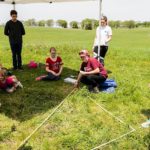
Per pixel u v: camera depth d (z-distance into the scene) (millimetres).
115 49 8211
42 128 2807
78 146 2510
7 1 5336
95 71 3727
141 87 4043
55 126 2861
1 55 6312
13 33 4742
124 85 4062
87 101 3469
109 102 3504
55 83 4211
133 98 3596
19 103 3367
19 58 4930
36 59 5969
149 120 2967
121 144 2559
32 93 3715
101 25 4660
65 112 3182
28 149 2443
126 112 3238
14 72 4793
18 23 4762
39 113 3119
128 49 8516
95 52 4703
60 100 3500
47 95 3664
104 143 2568
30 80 4332
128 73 5000
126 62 6031
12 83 3781
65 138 2590
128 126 2867
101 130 2785
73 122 2949
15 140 2582
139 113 3227
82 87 3906
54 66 4363
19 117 3029
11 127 2768
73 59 6117
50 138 2639
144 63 6027
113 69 5285
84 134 2701
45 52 6902
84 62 3844
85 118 3053
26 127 2814
